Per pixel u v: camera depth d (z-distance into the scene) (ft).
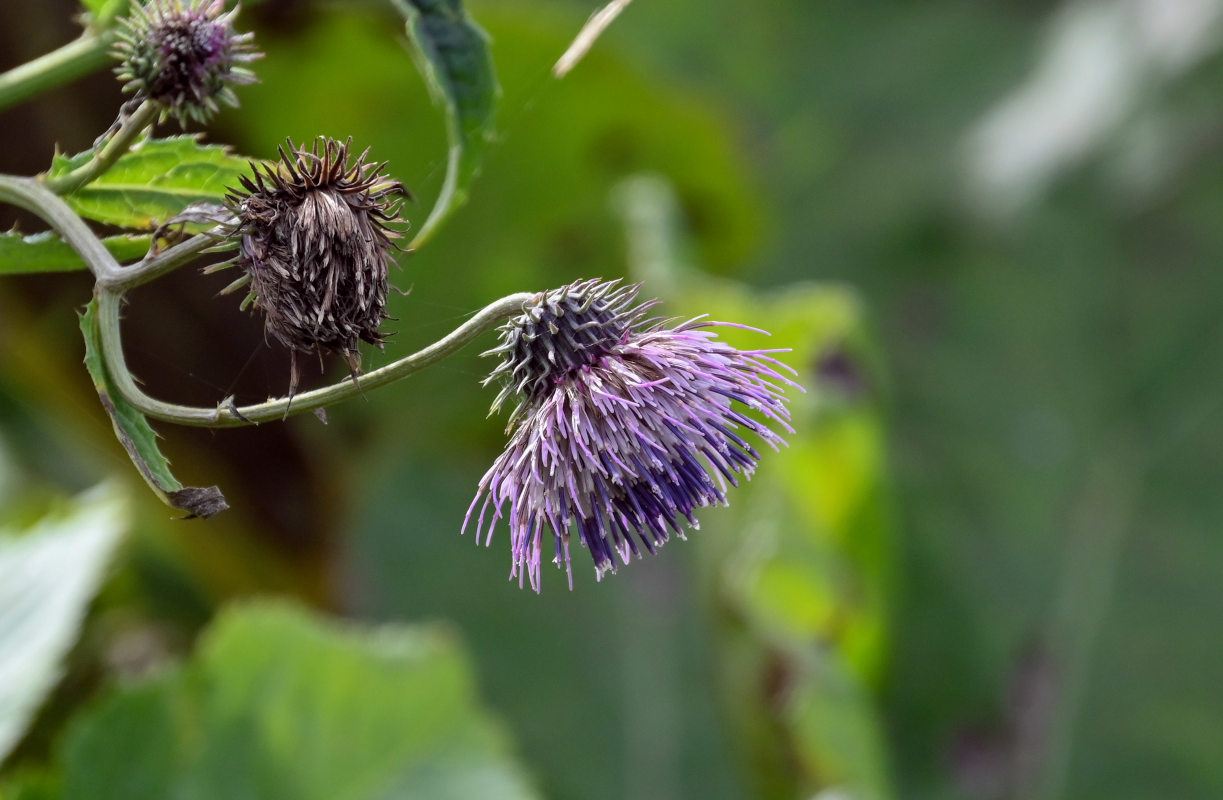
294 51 4.03
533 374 2.65
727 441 2.65
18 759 3.57
